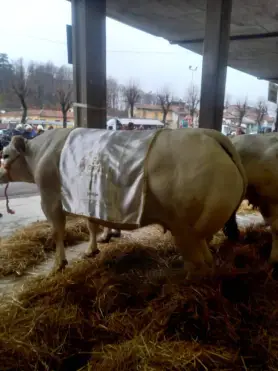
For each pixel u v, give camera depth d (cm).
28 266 334
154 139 227
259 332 210
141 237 413
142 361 190
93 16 501
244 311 226
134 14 714
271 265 304
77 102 532
